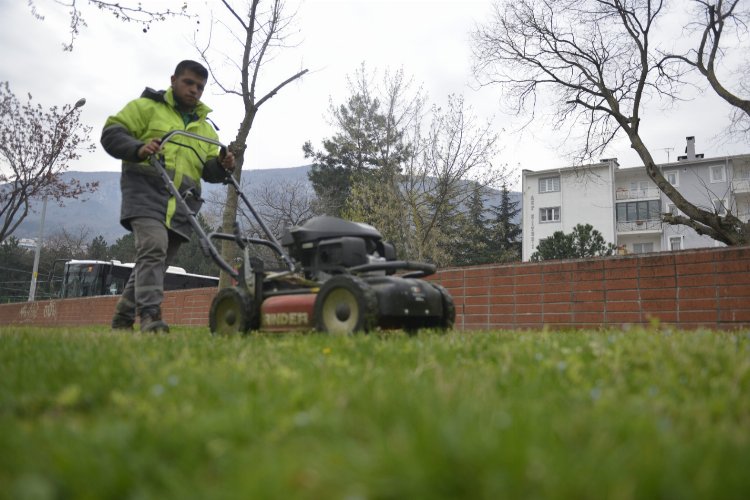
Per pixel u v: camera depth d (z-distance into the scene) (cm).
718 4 1452
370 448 135
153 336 451
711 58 1530
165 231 564
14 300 4569
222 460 136
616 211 4641
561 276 813
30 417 198
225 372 246
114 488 119
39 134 1758
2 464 131
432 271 495
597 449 129
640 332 390
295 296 480
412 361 288
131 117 564
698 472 116
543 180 4819
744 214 4122
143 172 561
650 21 1572
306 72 960
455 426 134
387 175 2056
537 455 121
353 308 434
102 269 2450
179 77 595
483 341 370
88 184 1945
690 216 1565
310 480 116
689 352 300
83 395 213
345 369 257
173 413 175
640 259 744
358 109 2511
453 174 1897
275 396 195
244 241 527
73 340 390
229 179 589
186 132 548
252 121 950
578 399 201
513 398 197
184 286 2650
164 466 130
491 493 108
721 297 679
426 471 113
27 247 6019
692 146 4769
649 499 107
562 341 375
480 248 4147
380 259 500
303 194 3234
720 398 201
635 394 223
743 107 1484
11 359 295
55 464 127
